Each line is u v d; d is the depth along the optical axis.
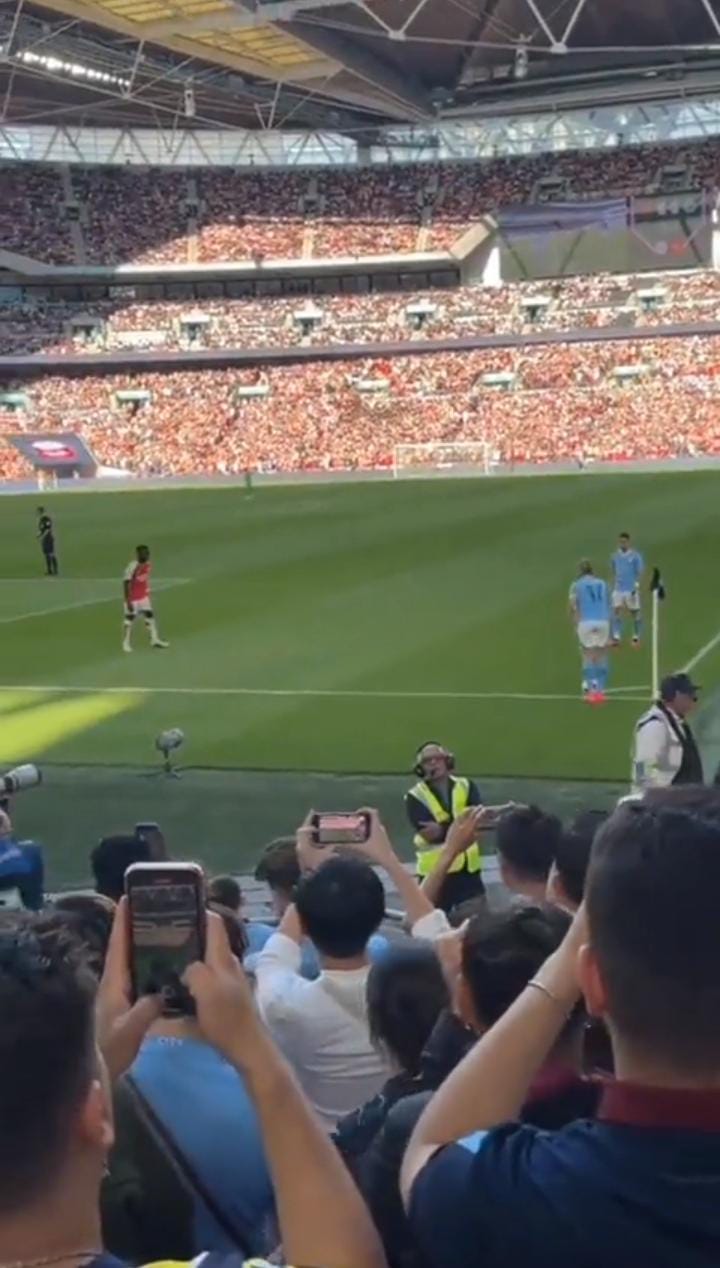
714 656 22.55
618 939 2.25
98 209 76.38
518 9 56.22
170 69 58.78
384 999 4.29
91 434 72.12
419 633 25.81
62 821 15.36
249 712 20.19
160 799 16.11
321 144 80.25
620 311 71.56
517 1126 2.40
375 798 15.86
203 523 48.91
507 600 28.92
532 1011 2.56
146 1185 3.11
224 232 76.94
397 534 42.31
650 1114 2.23
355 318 74.94
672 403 68.44
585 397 69.94
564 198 75.31
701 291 70.75
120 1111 3.14
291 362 74.69
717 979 2.20
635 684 20.94
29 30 50.75
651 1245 2.15
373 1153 3.28
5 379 74.75
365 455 69.88
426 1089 3.82
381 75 61.50
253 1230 3.24
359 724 19.19
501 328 72.88
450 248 75.19
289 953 5.38
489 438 69.44
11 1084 1.95
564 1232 2.19
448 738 18.23
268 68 56.44
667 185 73.44
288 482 64.94
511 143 78.12
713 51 61.34
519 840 6.36
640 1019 2.25
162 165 77.69
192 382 74.50
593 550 36.25
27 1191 1.96
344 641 25.36
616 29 59.31
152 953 2.57
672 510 45.00
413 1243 3.14
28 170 75.94
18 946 2.06
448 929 5.46
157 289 78.12
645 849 2.28
